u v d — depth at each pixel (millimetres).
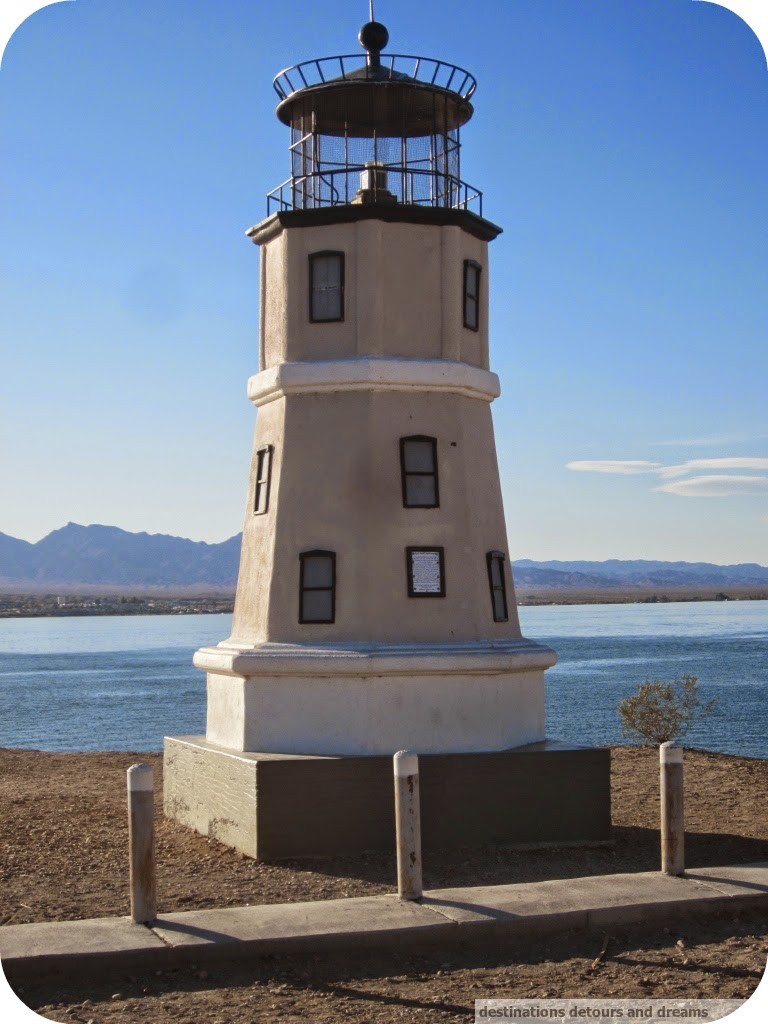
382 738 16609
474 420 18234
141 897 12023
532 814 16453
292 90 19078
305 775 15789
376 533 17234
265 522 18000
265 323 18781
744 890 13109
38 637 179000
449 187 18906
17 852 15984
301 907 12602
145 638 166125
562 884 13453
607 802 16719
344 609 17156
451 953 11742
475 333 18656
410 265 17766
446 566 17422
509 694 17438
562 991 10742
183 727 48625
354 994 10672
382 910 12438
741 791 20891
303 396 17812
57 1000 10477
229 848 16422
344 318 17656
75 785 22141
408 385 17500
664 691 28281
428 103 19016
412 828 12961
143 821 12078
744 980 10992
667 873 13836
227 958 11359
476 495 17953
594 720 47969
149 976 11047
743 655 101062
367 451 17359
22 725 50156
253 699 17188
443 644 17109
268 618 17484
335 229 17750
